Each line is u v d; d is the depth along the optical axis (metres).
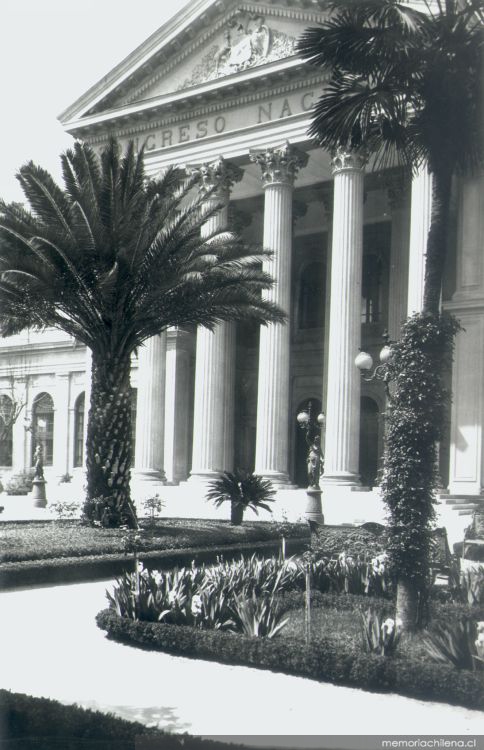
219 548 19.95
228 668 9.82
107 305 21.55
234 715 7.82
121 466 22.36
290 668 9.58
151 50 37.72
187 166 36.19
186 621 11.12
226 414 35.88
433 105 12.22
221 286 21.94
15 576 15.68
